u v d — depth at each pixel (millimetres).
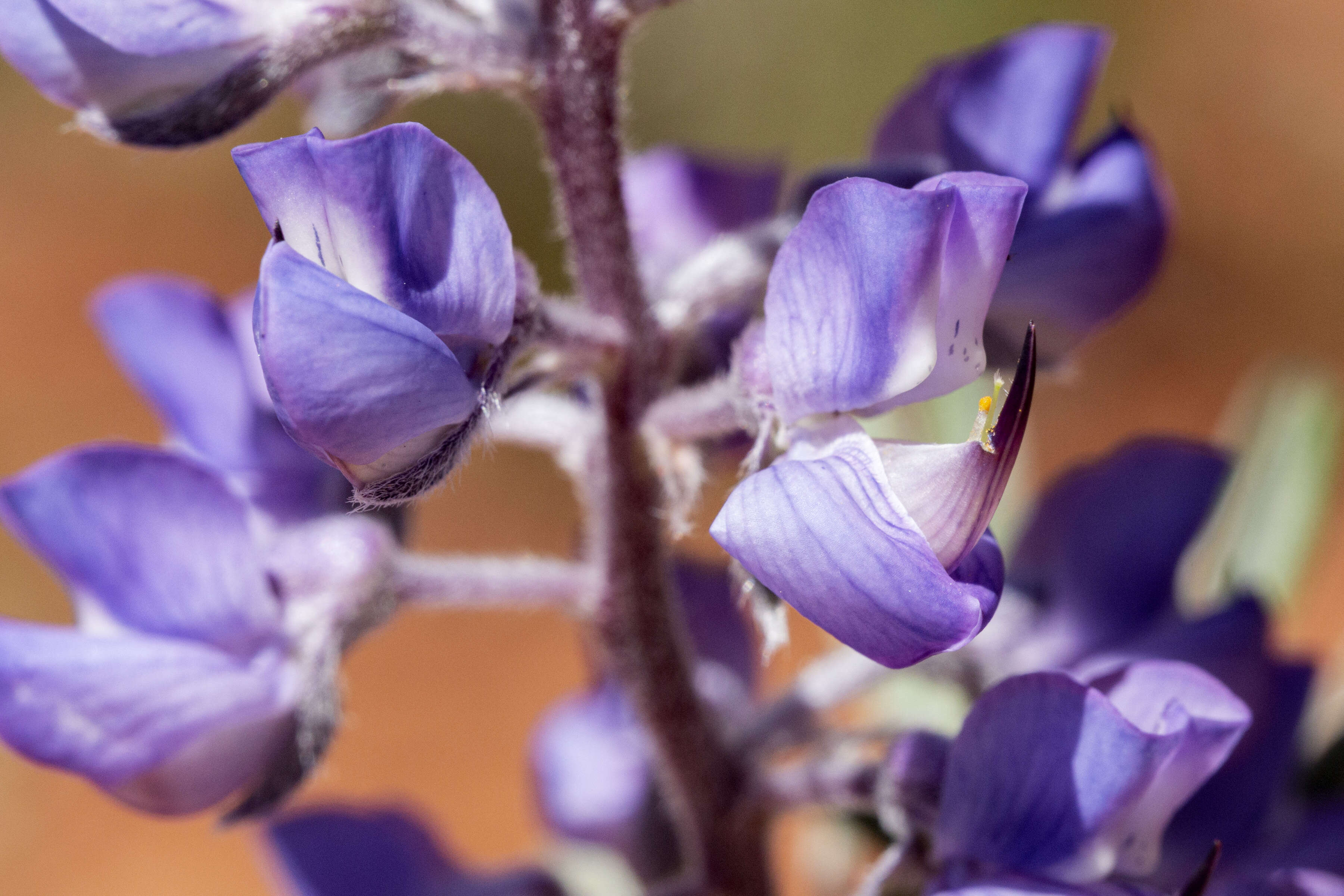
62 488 106
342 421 95
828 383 97
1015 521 134
